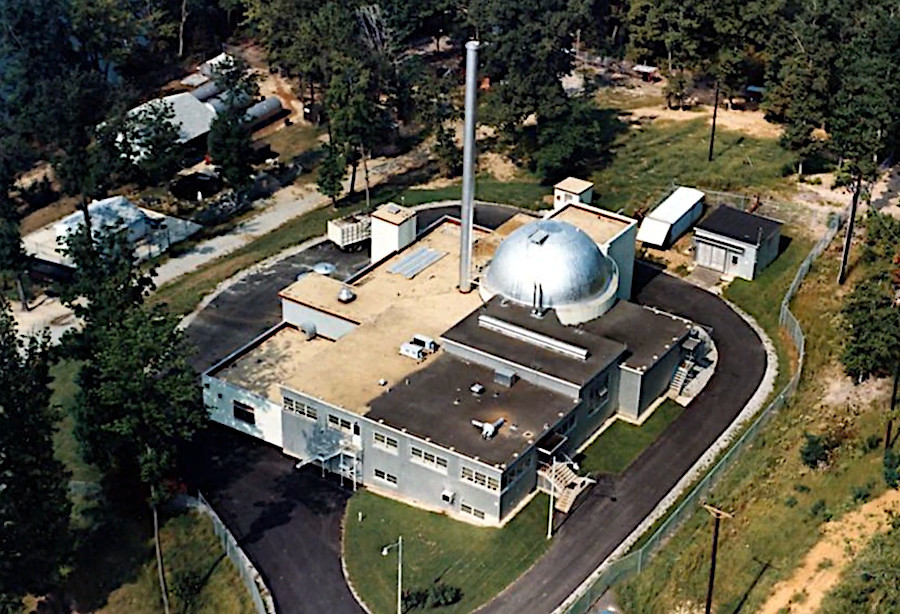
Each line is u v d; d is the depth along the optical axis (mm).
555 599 87625
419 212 146750
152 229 146250
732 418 107500
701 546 89438
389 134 164000
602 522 94938
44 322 128750
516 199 148750
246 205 152875
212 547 94438
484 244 125188
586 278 111188
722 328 121438
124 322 90500
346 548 93375
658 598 85312
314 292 116938
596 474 100250
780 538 89312
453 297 116125
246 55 197000
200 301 128125
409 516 96562
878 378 108250
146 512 97500
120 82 182250
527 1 158125
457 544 93125
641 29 172875
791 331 118500
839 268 127000
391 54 166000
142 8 198875
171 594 90688
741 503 93875
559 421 98312
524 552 91938
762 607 83062
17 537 86500
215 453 104250
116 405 91625
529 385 102812
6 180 152125
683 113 167375
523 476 96062
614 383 105875
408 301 115312
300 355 112125
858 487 93312
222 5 197750
